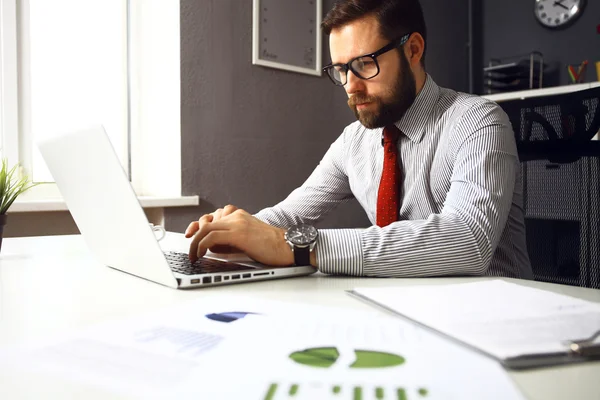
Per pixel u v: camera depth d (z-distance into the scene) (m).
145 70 2.28
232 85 2.30
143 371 0.35
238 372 0.35
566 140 1.30
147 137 2.29
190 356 0.38
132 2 2.24
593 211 1.24
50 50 2.03
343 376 0.34
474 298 0.55
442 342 0.41
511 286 0.62
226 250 0.89
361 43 1.10
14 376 0.35
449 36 3.34
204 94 2.21
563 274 1.28
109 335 0.44
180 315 0.50
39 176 2.01
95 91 2.16
